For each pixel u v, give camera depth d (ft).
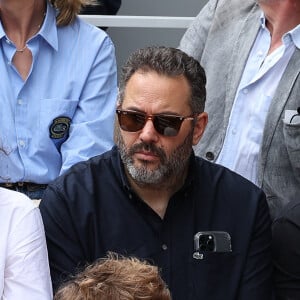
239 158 40.73
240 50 41.60
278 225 36.24
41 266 32.09
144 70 32.71
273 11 40.57
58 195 34.01
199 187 34.91
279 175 39.78
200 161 35.99
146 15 61.36
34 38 39.81
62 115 39.73
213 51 42.60
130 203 34.01
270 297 35.12
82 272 29.19
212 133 41.63
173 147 32.78
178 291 33.73
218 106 41.70
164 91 32.45
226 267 34.30
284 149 39.58
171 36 59.36
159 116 32.45
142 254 33.71
